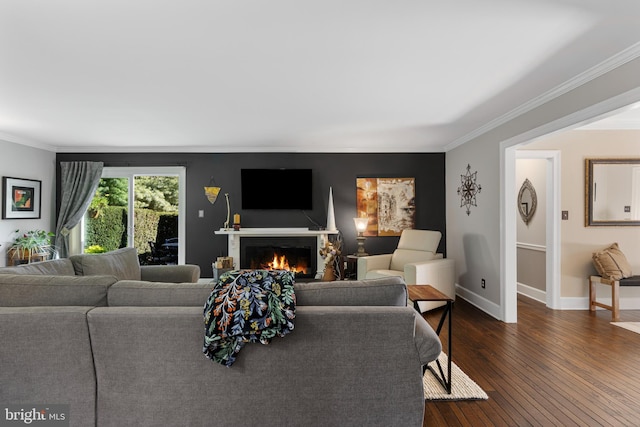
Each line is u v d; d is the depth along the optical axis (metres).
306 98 3.34
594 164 4.54
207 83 2.94
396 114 3.89
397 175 5.94
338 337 1.80
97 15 1.93
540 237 5.09
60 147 5.64
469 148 5.01
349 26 2.05
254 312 1.68
